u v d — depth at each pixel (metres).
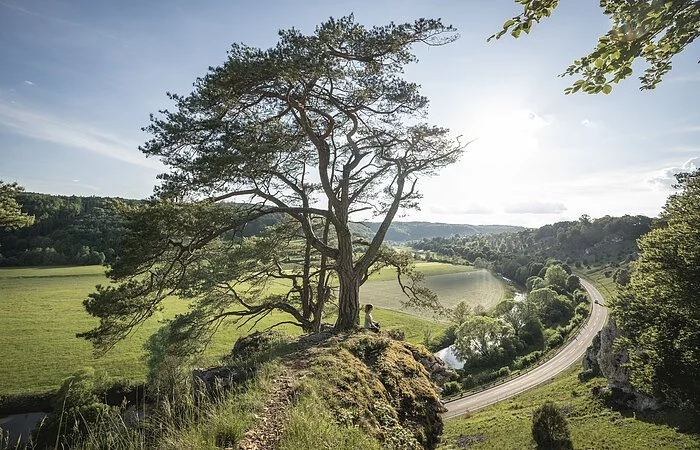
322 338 11.84
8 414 24.91
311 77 11.83
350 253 14.40
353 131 15.05
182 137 11.80
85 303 11.13
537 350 56.22
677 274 19.23
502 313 63.34
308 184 18.22
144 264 11.41
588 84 4.23
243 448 4.72
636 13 3.68
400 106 14.78
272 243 16.50
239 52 11.80
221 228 12.33
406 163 15.76
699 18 3.79
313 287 20.66
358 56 12.93
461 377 48.59
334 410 6.02
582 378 39.97
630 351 23.08
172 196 11.35
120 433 4.82
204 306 16.75
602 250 132.88
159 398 7.04
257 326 44.16
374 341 10.08
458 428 33.22
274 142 12.28
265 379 7.04
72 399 12.45
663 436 22.62
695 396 19.73
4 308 52.84
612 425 26.77
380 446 5.50
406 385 8.25
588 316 68.12
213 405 5.65
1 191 19.55
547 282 88.38
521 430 29.23
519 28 4.04
